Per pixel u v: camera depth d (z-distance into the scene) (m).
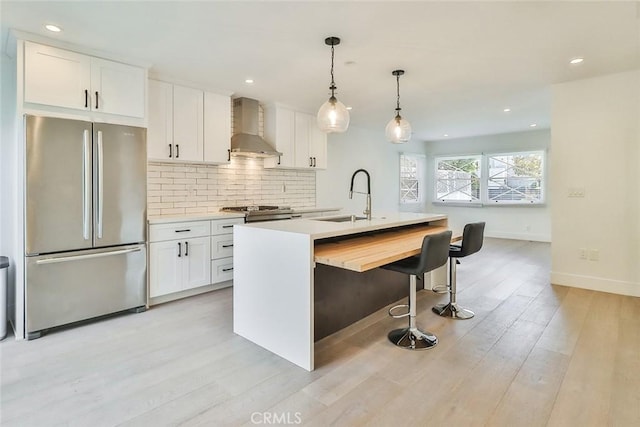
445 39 2.77
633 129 3.54
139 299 3.21
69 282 2.80
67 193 2.77
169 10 2.33
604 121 3.67
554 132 3.96
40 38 2.69
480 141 7.98
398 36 2.71
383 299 3.32
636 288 3.58
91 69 2.95
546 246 6.56
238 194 4.75
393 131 3.54
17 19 2.44
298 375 2.11
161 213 3.96
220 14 2.38
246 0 2.21
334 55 3.10
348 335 2.70
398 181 8.10
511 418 1.70
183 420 1.70
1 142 2.95
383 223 2.89
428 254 2.32
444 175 8.66
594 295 3.61
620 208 3.63
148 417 1.72
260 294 2.50
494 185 7.85
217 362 2.27
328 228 2.48
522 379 2.04
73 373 2.12
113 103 3.07
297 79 3.76
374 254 2.20
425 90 4.18
